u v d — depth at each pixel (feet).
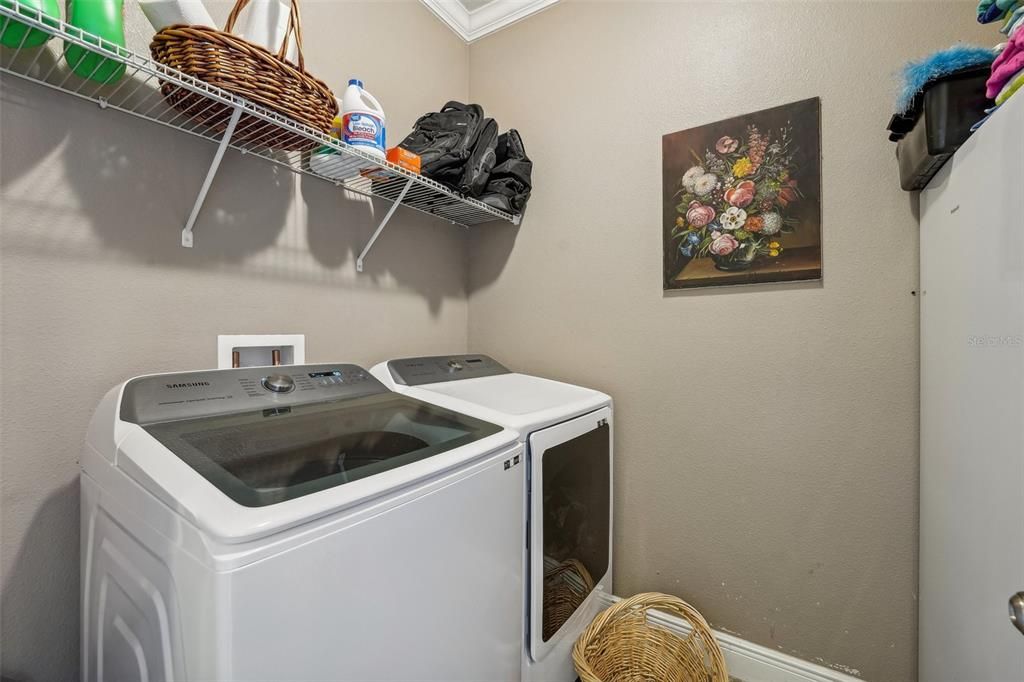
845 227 4.72
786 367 5.04
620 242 6.04
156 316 3.82
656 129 5.78
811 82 4.87
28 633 3.20
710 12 5.43
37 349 3.21
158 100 3.69
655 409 5.82
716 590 5.47
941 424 3.69
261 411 3.47
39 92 3.19
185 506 2.06
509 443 3.65
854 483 4.72
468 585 3.18
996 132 2.63
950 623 3.48
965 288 3.14
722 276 5.33
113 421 2.85
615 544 6.11
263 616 1.98
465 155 5.34
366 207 5.69
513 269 6.96
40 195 3.20
